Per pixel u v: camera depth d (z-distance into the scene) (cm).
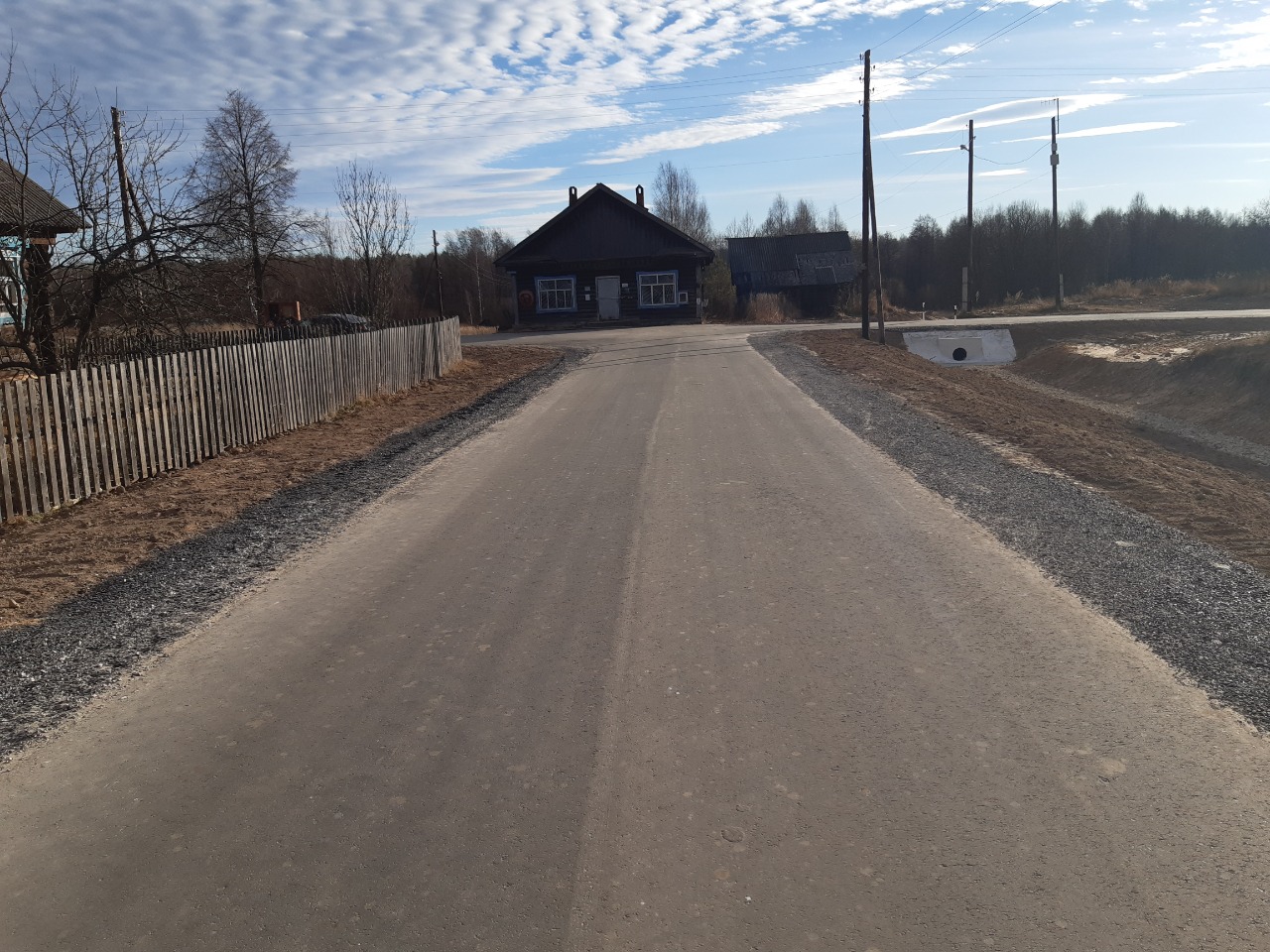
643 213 4266
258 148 3077
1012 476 896
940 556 637
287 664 496
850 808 340
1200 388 2300
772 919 283
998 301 7581
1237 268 8012
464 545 716
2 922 297
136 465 1030
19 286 1237
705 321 4662
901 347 3581
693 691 443
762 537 703
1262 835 314
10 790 378
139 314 1363
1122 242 8594
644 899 295
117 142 1295
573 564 655
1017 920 278
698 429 1234
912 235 8981
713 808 344
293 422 1423
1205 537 696
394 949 277
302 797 363
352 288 3466
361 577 647
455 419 1466
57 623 572
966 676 446
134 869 322
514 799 355
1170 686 427
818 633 509
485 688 455
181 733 421
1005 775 357
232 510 880
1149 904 282
